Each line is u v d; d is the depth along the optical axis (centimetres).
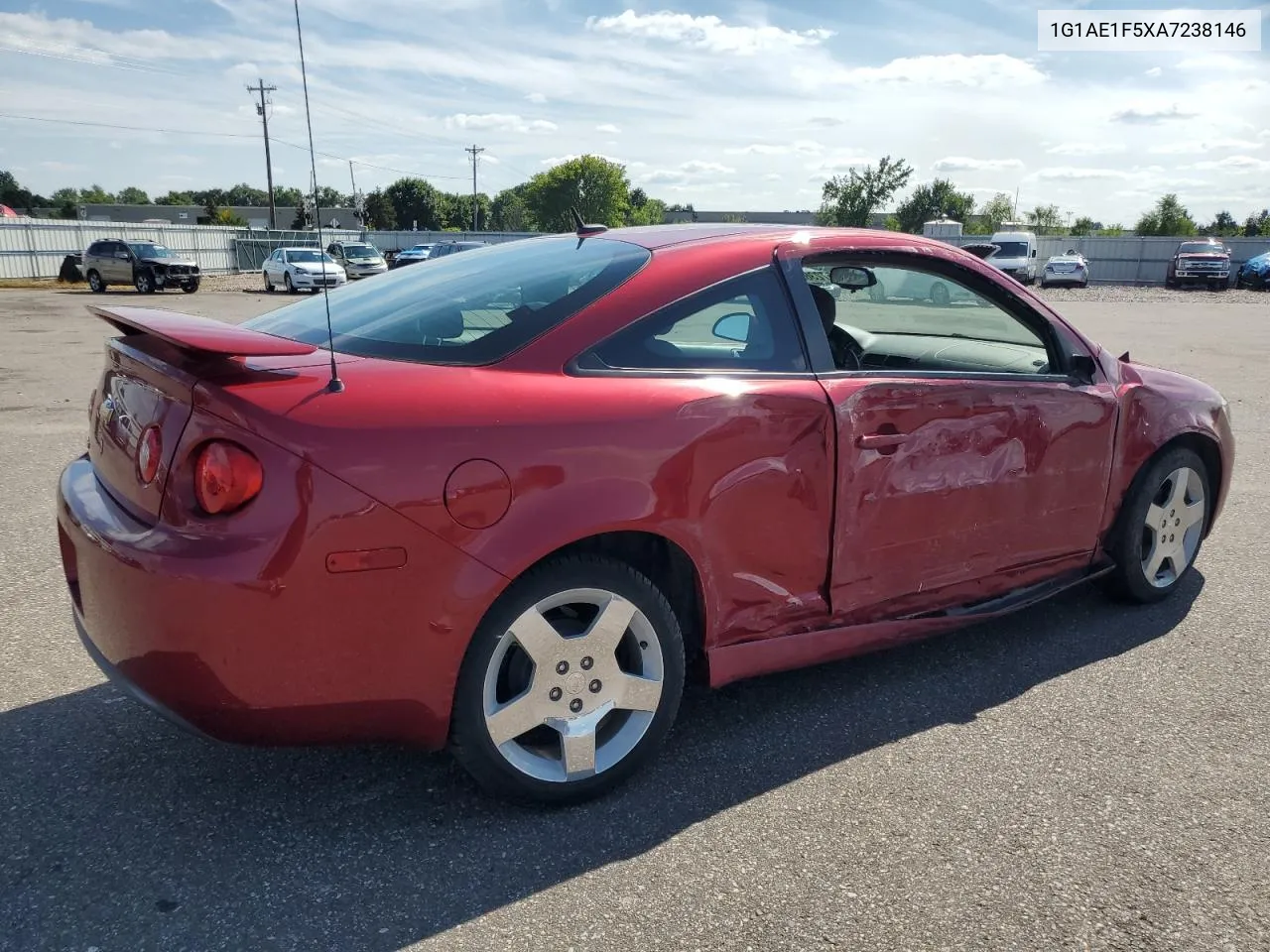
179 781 259
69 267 3175
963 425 309
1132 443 364
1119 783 266
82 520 228
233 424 206
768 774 268
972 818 248
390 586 215
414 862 227
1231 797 260
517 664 242
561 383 242
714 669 272
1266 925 211
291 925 205
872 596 301
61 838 233
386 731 227
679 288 267
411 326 257
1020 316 346
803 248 295
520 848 233
